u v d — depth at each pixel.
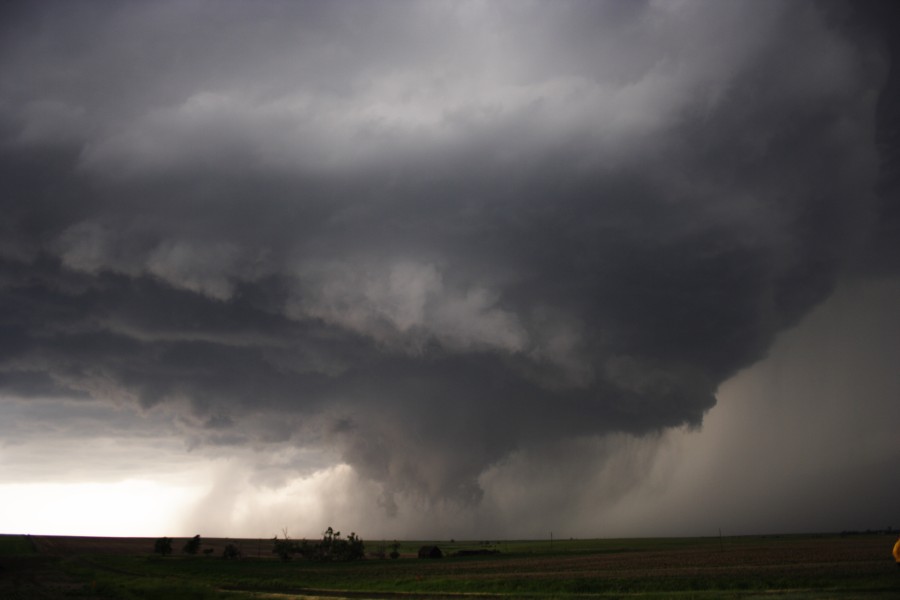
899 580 47.53
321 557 146.25
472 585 64.12
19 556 123.25
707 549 127.25
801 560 76.50
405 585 67.56
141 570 100.38
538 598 51.66
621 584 57.97
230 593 61.50
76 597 56.53
